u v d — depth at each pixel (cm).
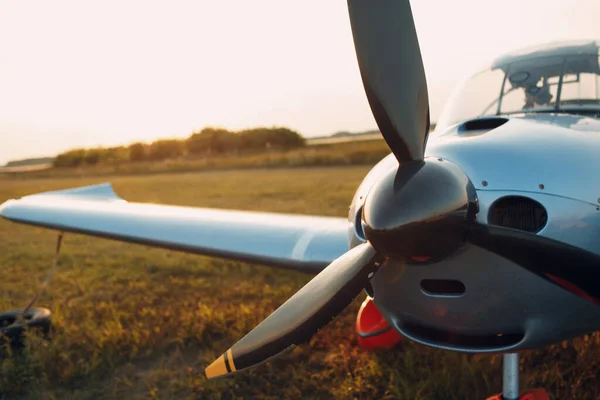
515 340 216
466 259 196
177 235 388
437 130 314
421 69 210
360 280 212
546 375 298
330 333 392
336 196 1105
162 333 396
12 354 365
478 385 296
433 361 324
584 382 295
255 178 1812
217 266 607
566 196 197
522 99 304
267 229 369
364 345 344
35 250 742
